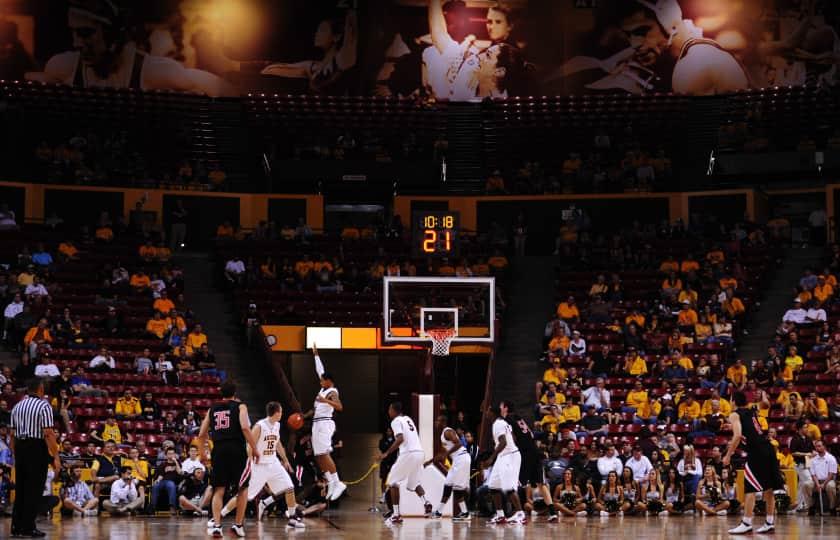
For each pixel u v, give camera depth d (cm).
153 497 1872
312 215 3425
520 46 3753
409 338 2023
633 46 3734
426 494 1784
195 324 2677
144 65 3662
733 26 3678
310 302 2831
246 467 1295
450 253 2605
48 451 1280
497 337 2636
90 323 2659
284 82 3738
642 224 3347
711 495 1912
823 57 3622
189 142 3600
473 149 3694
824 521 1750
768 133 3572
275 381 2422
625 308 2798
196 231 3359
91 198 3281
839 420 2234
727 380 2384
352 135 3681
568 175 3506
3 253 2909
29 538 1266
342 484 1680
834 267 2855
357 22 3753
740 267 2900
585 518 1805
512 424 1673
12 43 3575
